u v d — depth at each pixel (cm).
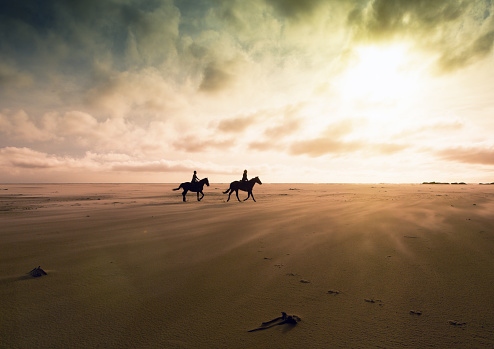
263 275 412
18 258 516
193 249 571
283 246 579
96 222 956
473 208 1216
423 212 1079
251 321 279
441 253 504
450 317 279
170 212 1262
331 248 555
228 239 657
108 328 268
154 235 717
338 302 319
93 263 483
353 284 371
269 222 900
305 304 315
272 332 258
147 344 241
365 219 916
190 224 892
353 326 266
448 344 234
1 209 1470
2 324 277
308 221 902
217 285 377
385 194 2778
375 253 514
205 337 251
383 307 304
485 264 439
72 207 1577
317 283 377
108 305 319
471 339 240
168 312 301
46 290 365
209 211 1285
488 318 275
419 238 625
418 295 332
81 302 328
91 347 237
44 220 1020
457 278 383
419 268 427
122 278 409
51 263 484
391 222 845
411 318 279
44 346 238
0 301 332
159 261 492
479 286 354
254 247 577
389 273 409
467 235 648
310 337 249
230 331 261
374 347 232
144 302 326
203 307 312
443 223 816
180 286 375
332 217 981
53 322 280
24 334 258
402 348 229
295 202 1773
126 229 809
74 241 654
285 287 365
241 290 359
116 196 2873
